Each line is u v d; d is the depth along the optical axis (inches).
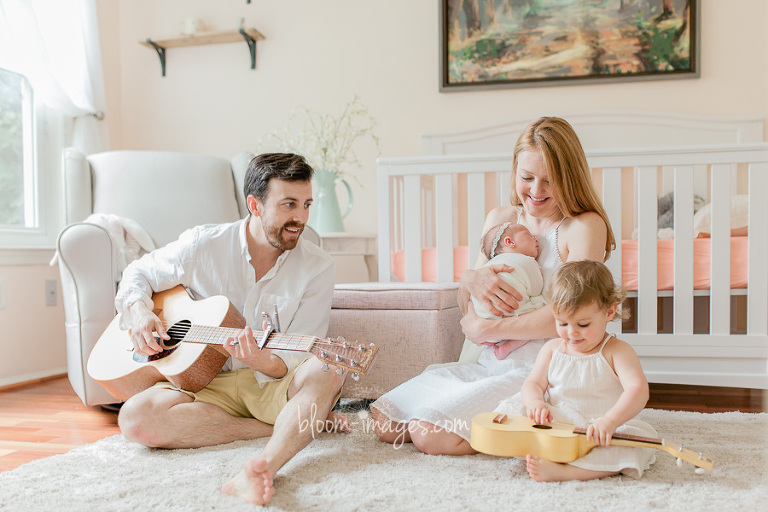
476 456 51.9
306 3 132.6
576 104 123.0
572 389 49.1
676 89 119.0
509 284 54.6
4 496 44.3
